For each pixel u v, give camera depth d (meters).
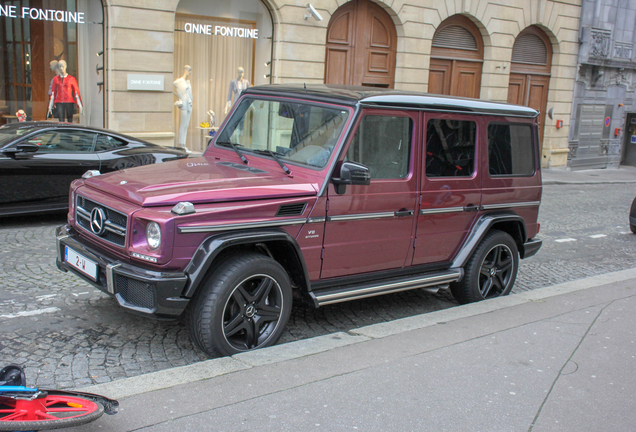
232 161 4.93
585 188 18.11
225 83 14.89
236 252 4.04
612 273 6.91
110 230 3.92
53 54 12.54
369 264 4.76
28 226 7.90
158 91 13.53
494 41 19.73
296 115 4.70
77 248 4.16
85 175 4.63
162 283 3.60
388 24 17.34
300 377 3.62
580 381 3.86
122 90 13.03
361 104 4.40
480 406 3.44
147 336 4.51
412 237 4.96
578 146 23.73
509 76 21.08
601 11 22.94
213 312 3.82
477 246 5.55
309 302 4.43
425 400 3.46
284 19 15.07
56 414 2.66
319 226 4.31
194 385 3.42
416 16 17.48
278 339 4.26
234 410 3.17
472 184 5.35
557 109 22.45
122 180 4.13
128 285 3.76
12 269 5.94
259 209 3.97
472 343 4.38
